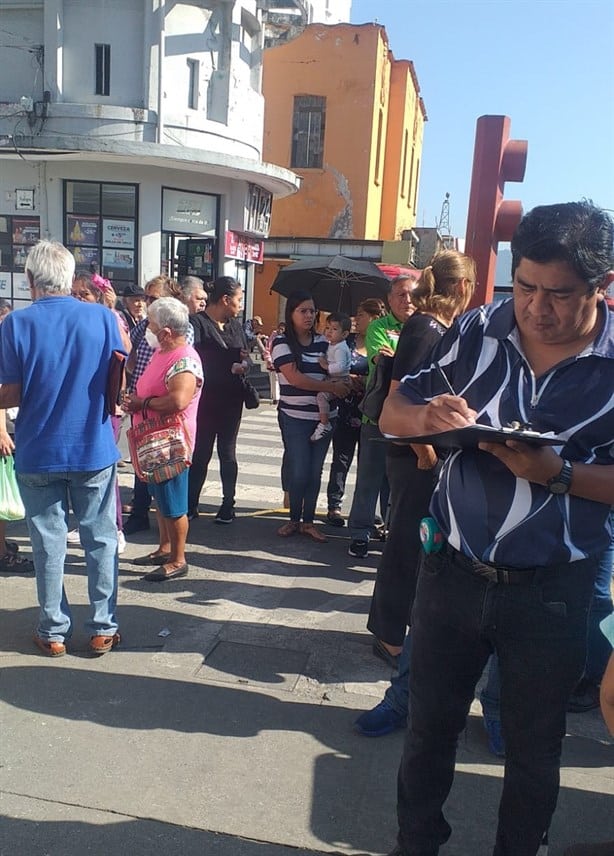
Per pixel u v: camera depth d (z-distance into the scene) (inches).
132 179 544.1
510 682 74.7
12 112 521.7
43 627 136.3
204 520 227.0
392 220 923.4
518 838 76.7
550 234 63.7
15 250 553.0
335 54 780.6
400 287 180.2
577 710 126.6
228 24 555.8
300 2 610.5
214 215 585.3
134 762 107.4
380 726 116.0
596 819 99.4
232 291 212.4
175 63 534.6
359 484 198.1
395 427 76.7
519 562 71.0
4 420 164.4
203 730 116.0
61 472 129.5
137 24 521.0
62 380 127.9
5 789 100.5
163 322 161.3
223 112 567.5
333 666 138.2
